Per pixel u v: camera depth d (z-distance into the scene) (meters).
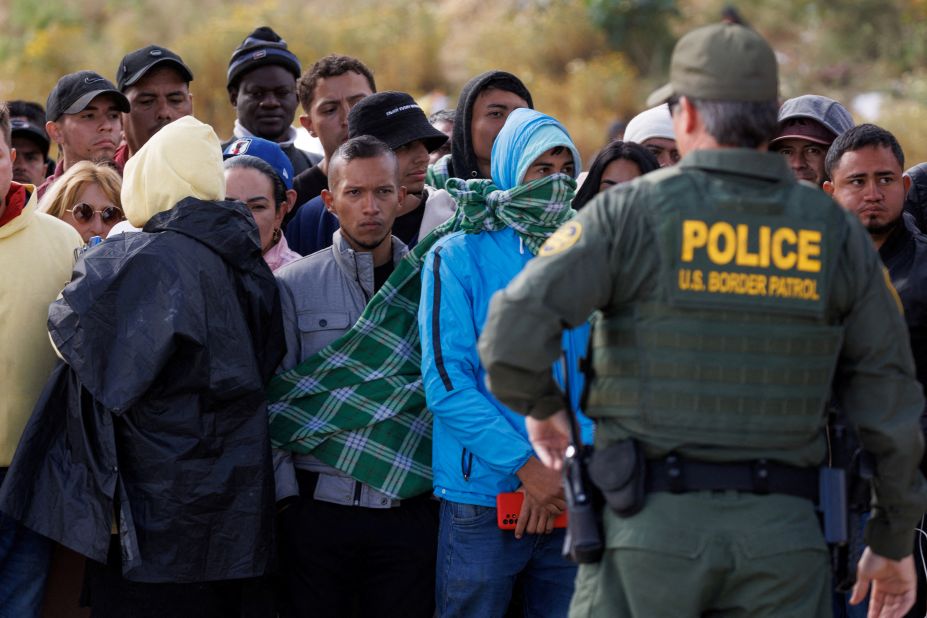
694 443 6.59
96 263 8.84
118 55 50.56
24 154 16.12
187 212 9.02
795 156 12.02
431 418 9.84
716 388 6.57
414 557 9.73
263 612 9.33
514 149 9.45
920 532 9.93
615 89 45.06
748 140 6.79
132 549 8.61
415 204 11.61
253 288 9.19
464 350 9.12
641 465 6.64
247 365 8.95
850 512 6.92
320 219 11.88
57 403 9.00
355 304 9.99
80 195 11.16
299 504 9.75
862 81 47.50
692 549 6.52
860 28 50.69
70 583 10.07
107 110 13.79
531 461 8.85
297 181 13.49
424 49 48.72
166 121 14.45
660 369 6.61
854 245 6.74
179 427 8.71
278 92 15.27
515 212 9.23
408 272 9.76
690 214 6.62
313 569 9.68
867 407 6.75
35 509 8.82
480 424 8.90
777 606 6.58
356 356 9.77
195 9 54.78
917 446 6.73
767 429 6.58
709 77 6.77
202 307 8.77
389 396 9.70
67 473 8.84
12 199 9.55
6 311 9.41
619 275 6.69
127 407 8.52
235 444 8.88
